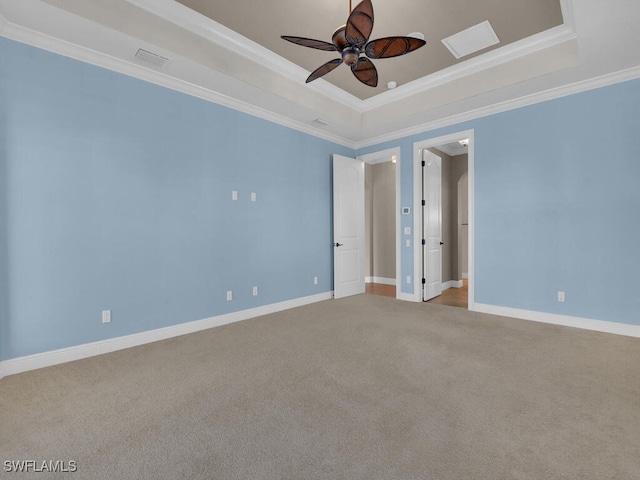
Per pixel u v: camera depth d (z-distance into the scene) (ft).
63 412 6.27
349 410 6.29
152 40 8.91
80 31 8.29
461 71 12.44
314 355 9.13
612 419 5.90
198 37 9.91
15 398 6.82
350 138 17.87
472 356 8.95
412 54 11.53
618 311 10.76
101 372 8.10
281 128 14.79
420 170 16.19
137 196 10.22
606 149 10.91
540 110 12.23
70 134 8.94
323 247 16.99
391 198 22.62
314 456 5.01
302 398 6.76
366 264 24.00
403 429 5.67
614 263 10.81
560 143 11.81
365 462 4.87
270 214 14.30
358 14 6.40
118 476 4.60
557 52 10.44
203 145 11.91
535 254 12.43
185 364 8.57
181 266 11.28
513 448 5.15
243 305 13.20
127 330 9.98
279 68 12.19
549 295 12.16
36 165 8.39
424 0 8.74
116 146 9.77
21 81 8.18
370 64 8.39
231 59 10.80
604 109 10.92
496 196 13.39
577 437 5.40
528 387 7.14
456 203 21.08
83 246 9.16
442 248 20.12
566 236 11.73
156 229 10.65
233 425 5.82
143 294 10.34
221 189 12.48
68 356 8.86
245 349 9.66
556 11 9.28
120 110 9.85
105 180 9.55
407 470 4.69
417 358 8.84
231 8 9.14
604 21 7.97
